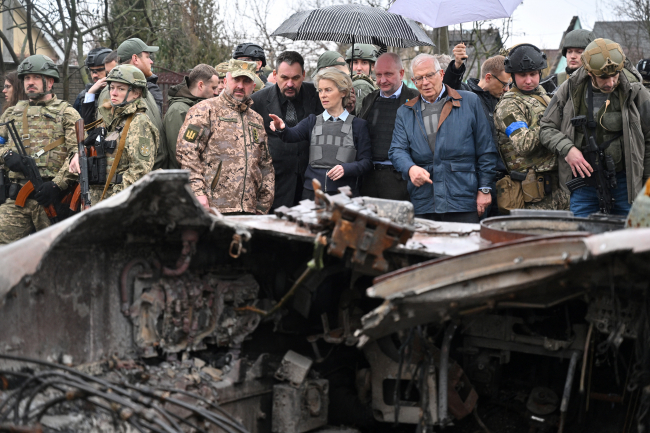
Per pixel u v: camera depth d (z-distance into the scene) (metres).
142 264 3.25
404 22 5.97
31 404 2.77
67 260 2.99
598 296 2.81
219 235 3.34
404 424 3.74
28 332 2.88
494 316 3.41
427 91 5.21
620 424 3.38
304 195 5.44
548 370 3.63
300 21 5.96
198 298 3.31
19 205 6.42
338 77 5.35
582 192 4.91
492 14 5.41
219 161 5.17
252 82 5.32
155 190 2.86
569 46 6.47
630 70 4.86
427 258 3.10
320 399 3.45
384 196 5.54
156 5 14.66
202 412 2.61
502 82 6.02
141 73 5.36
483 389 3.62
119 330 3.19
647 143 4.81
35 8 12.73
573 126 4.81
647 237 2.18
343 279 3.60
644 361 2.76
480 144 5.26
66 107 6.52
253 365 3.32
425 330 3.13
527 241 2.41
